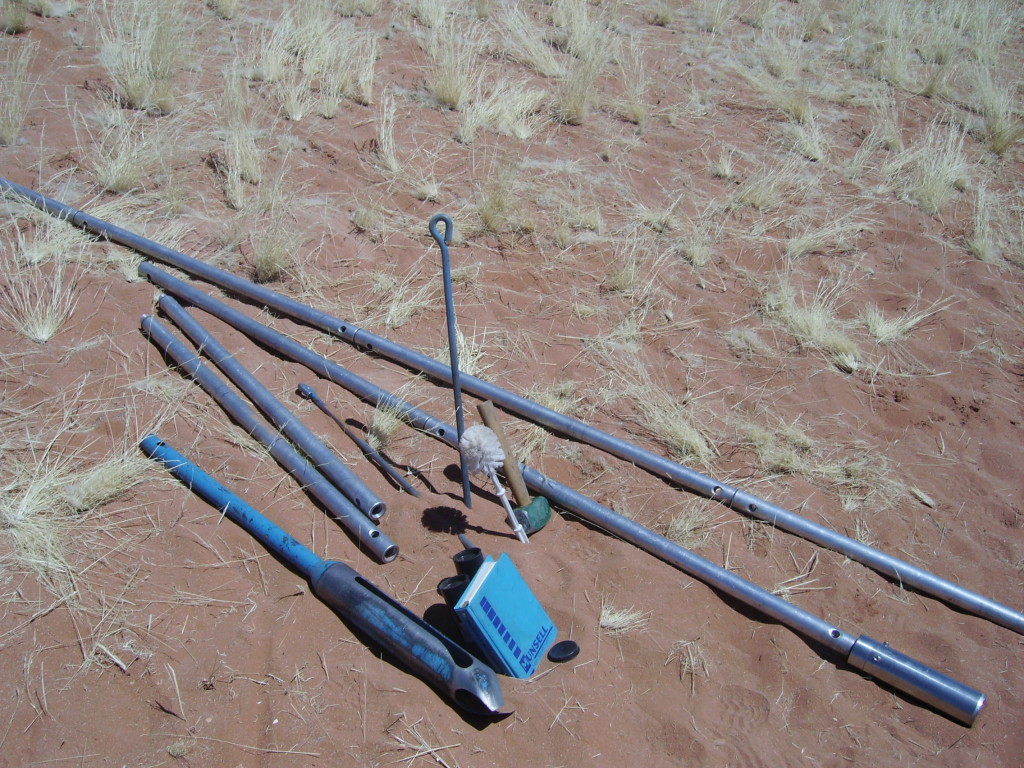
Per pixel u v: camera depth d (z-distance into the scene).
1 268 2.78
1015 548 2.56
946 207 4.05
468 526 2.29
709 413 2.86
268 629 1.97
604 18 5.15
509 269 3.29
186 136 3.60
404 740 1.82
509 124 4.00
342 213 3.39
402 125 3.92
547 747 1.87
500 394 2.71
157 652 1.89
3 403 2.34
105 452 2.27
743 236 3.64
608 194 3.75
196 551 2.09
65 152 3.37
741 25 5.46
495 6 5.07
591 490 2.53
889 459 2.79
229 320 2.81
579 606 2.17
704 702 2.04
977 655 2.25
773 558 2.42
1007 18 5.95
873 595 2.37
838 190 4.04
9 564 1.98
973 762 2.02
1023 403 3.08
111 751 1.75
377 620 1.94
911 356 3.22
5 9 3.91
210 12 4.45
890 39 5.38
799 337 3.19
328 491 2.25
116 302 2.77
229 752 1.78
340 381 2.67
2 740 1.73
